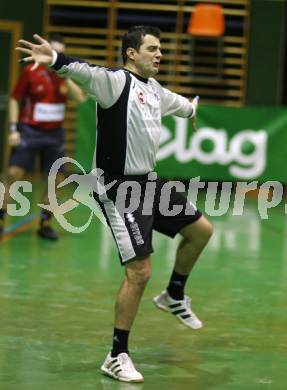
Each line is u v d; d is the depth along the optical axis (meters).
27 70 11.23
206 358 6.32
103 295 8.30
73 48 19.73
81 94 11.39
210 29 17.86
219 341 6.80
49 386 5.53
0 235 11.30
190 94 19.70
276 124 17.05
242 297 8.46
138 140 5.94
